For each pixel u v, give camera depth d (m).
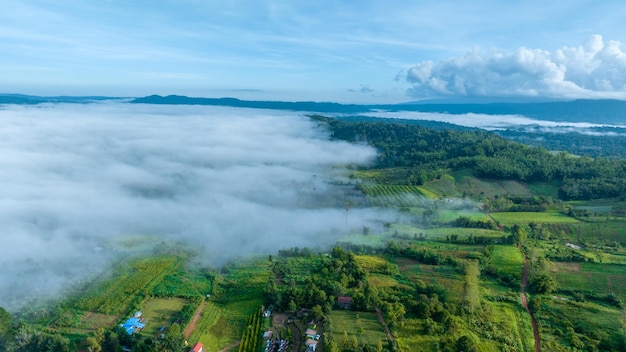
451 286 154.00
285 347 122.62
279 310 144.50
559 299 146.88
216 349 127.50
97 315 146.25
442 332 123.31
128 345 128.00
